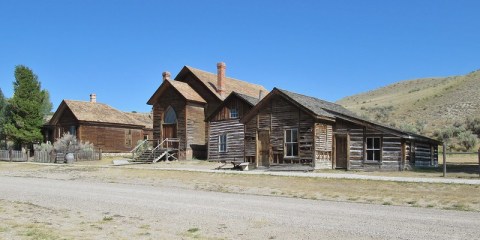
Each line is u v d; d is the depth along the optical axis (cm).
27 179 3066
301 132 3359
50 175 3297
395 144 3144
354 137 3319
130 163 4200
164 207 1789
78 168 3619
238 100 4194
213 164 3984
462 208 1736
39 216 1551
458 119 7662
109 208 1758
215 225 1417
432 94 10606
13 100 5331
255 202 1941
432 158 3728
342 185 2327
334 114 3550
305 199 2050
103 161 4653
